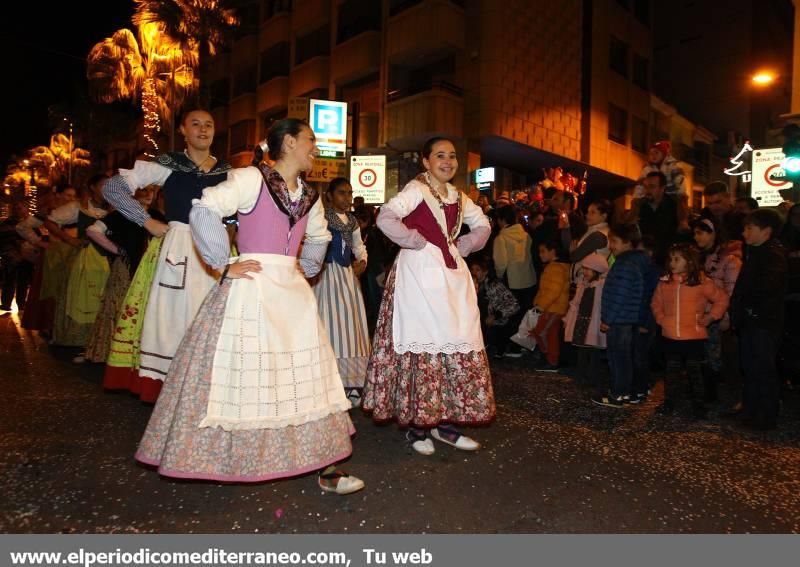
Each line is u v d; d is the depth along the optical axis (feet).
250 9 84.38
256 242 9.02
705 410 14.70
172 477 8.32
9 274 34.55
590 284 17.95
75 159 123.24
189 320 11.93
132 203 12.32
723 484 10.43
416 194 11.31
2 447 11.22
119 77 81.61
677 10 89.30
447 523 8.70
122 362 13.35
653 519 9.04
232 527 8.39
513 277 23.16
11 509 8.71
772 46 89.40
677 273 15.25
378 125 61.16
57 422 12.84
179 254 12.09
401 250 11.82
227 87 90.43
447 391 11.40
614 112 73.15
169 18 74.28
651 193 21.29
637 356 16.22
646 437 13.01
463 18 56.85
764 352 13.71
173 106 78.48
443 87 54.80
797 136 23.57
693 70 88.07
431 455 11.53
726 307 14.88
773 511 9.39
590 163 68.08
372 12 62.39
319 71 69.26
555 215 24.85
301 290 9.26
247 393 8.42
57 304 21.81
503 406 15.39
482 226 12.27
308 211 9.39
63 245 24.39
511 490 9.94
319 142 43.93
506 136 56.59
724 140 86.07
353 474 10.44
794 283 16.24
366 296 23.12
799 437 13.28
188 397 8.51
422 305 11.19
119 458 10.84
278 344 8.70
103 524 8.37
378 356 11.61
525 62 58.95
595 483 10.34
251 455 8.46
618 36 73.56
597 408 15.39
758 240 14.11
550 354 20.48
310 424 8.91
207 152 12.96
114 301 18.17
